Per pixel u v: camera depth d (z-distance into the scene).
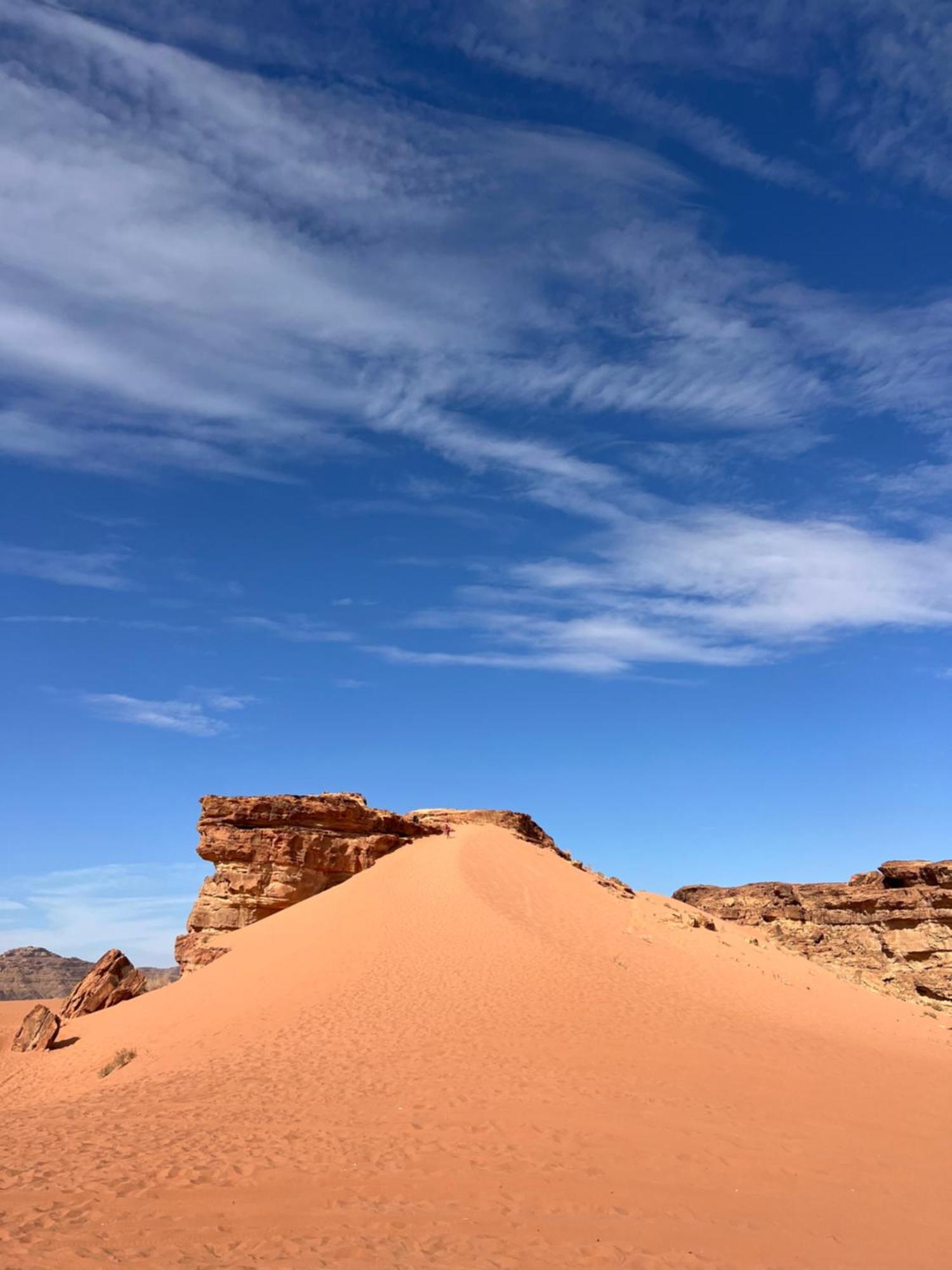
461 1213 16.58
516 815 71.31
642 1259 15.17
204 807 58.03
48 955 157.50
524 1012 34.78
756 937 67.44
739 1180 19.81
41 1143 19.88
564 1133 22.09
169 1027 38.47
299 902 54.03
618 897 60.56
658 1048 31.53
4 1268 12.47
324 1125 22.25
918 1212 18.73
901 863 76.00
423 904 49.31
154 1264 13.19
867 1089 29.67
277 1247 14.34
